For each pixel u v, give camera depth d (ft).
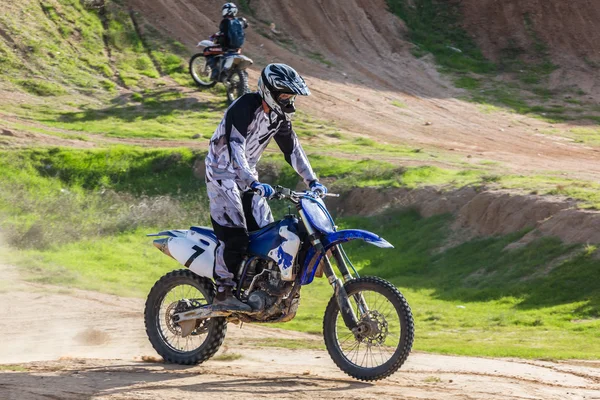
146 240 93.61
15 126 118.01
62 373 27.86
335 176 101.19
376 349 36.11
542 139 120.88
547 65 163.94
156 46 152.97
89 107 131.13
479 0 183.42
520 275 68.85
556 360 38.75
